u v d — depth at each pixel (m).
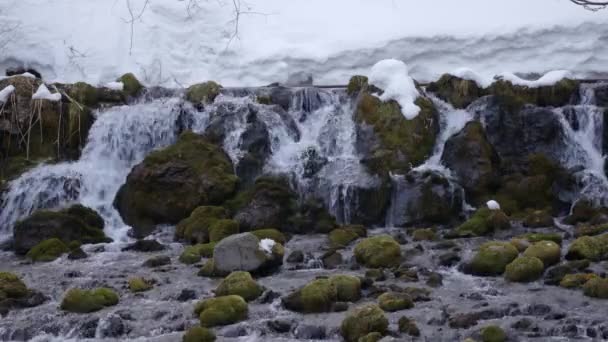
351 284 10.19
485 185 14.17
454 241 12.60
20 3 18.52
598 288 10.06
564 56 17.23
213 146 14.59
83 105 15.35
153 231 13.97
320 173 14.52
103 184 14.91
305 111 15.52
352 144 14.98
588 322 9.20
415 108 14.78
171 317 9.81
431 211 13.77
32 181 14.59
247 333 9.27
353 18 18.50
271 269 11.44
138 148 15.27
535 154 14.62
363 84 15.38
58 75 17.92
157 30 18.19
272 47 17.81
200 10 18.34
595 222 13.33
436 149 14.89
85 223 13.77
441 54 17.53
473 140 14.34
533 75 17.23
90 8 18.59
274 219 13.48
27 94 15.20
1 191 14.55
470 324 9.23
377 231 13.60
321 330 9.19
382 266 11.56
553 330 9.04
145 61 17.92
